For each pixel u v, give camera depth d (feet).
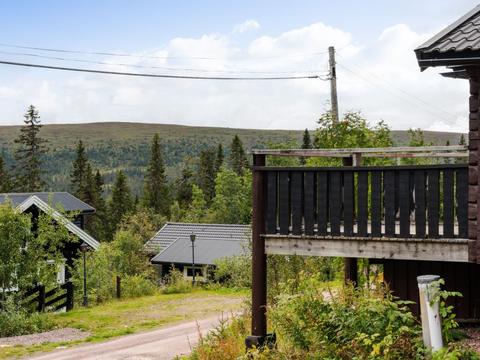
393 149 35.19
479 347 30.32
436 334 26.66
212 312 74.08
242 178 234.38
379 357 26.76
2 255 68.59
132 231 164.96
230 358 37.83
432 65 30.32
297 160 120.57
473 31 30.76
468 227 31.24
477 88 30.86
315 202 35.40
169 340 56.44
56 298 77.87
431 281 26.99
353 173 34.22
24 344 59.16
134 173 572.51
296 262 53.67
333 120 64.13
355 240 34.22
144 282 98.37
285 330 33.01
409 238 32.73
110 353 52.21
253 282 37.01
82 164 226.58
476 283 38.14
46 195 102.58
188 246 140.26
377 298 31.14
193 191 232.73
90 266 95.61
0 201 95.25
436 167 31.96
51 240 74.95
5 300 69.62
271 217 36.47
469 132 31.07
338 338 29.71
